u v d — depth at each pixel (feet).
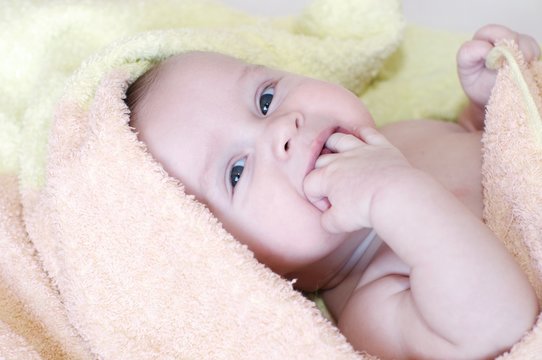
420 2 6.05
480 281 3.17
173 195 3.66
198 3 5.63
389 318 3.67
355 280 4.24
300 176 3.83
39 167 4.51
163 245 3.70
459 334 3.23
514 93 3.82
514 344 3.17
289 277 4.29
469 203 4.07
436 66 5.62
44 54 5.13
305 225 3.86
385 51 5.33
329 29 5.36
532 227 3.59
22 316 4.36
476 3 5.96
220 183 3.99
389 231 3.39
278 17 5.83
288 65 5.18
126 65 4.42
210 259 3.59
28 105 4.94
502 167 3.78
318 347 3.40
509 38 4.26
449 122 5.12
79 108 4.20
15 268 4.37
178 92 4.16
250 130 3.99
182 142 4.03
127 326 3.88
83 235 3.89
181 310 3.71
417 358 3.48
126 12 5.32
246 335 3.57
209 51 4.58
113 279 3.86
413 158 4.51
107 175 3.76
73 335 4.28
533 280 3.56
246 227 3.96
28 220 4.43
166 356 3.80
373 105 5.53
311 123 3.96
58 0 5.20
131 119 4.18
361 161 3.64
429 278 3.26
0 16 5.15
